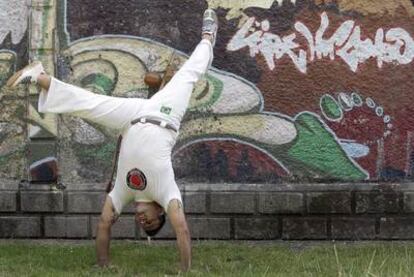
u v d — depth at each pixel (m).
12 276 6.05
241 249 7.20
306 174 7.64
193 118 7.69
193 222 7.64
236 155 7.68
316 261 6.56
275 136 7.64
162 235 7.66
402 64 7.56
